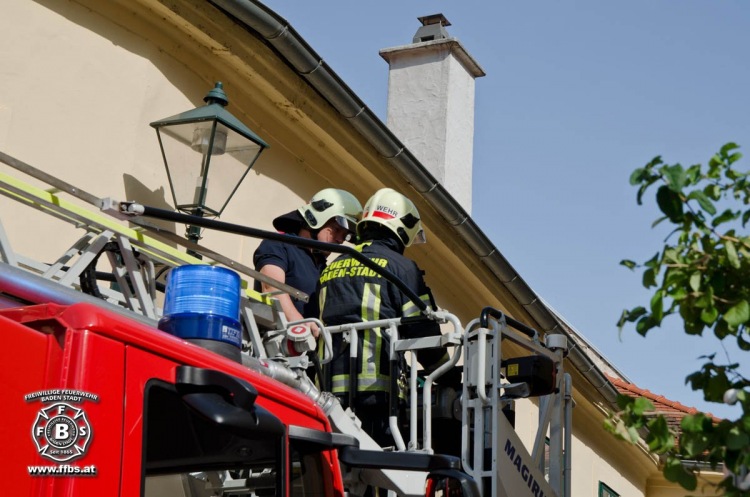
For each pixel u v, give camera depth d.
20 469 2.96
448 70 12.93
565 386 5.88
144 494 3.13
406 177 9.91
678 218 3.03
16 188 4.15
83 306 3.12
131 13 7.84
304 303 6.46
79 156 7.36
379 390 5.55
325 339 5.34
